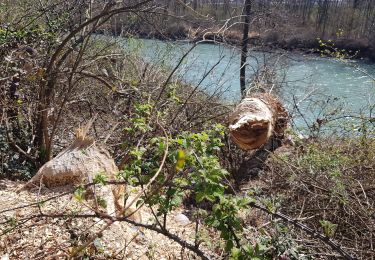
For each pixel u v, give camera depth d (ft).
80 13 16.92
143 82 19.30
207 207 14.71
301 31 56.70
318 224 13.19
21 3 20.03
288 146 19.63
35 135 15.38
